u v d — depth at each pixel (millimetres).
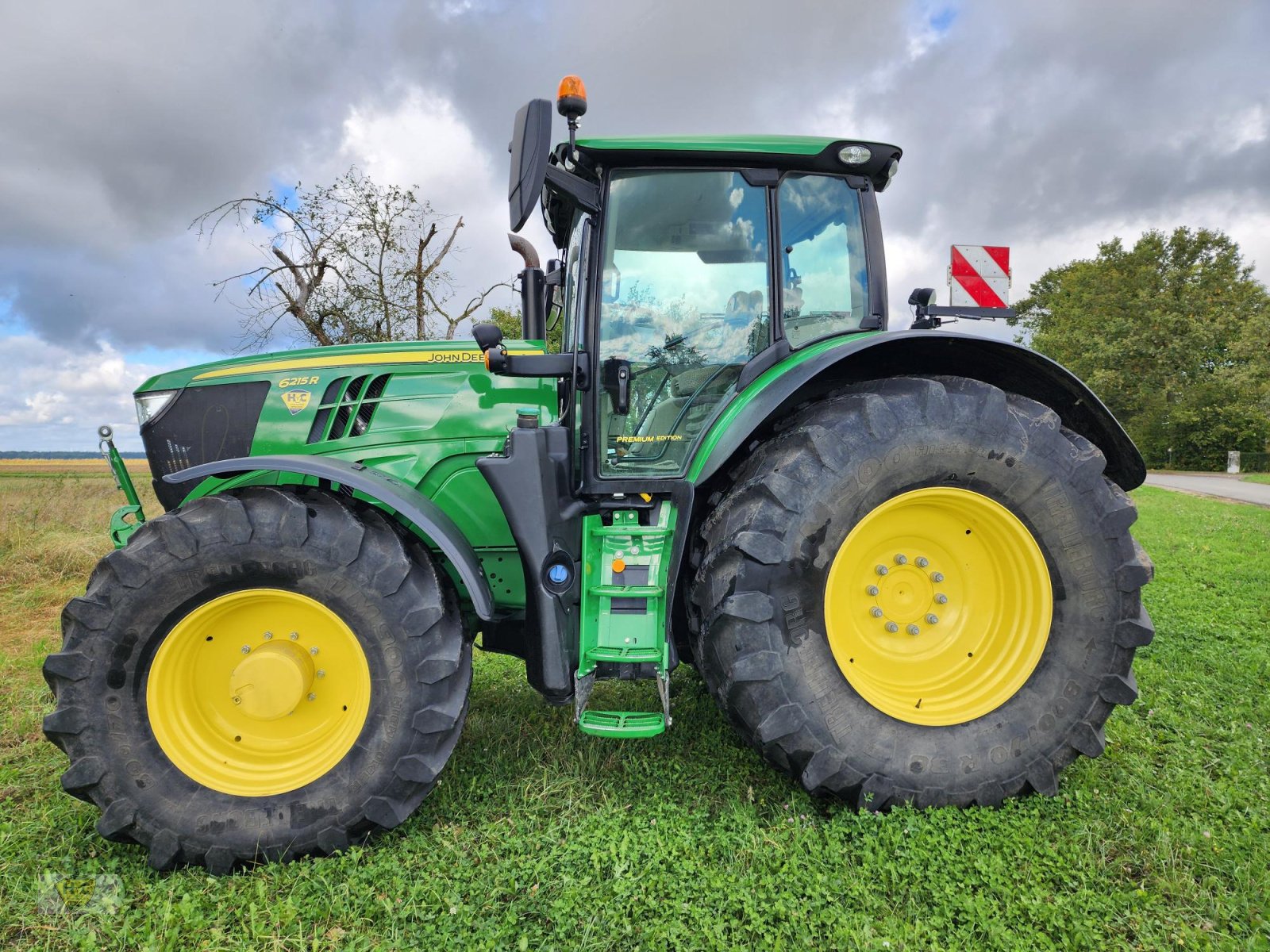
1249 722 3172
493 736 3160
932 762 2523
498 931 1987
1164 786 2621
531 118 2336
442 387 3041
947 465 2578
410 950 1947
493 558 3045
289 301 11344
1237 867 2141
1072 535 2607
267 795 2408
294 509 2430
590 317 2859
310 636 2572
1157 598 5363
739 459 2926
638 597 2613
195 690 2529
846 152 2982
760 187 2988
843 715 2510
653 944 1921
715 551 2568
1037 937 1916
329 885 2201
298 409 3014
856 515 2549
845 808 2574
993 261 3439
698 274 2977
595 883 2180
